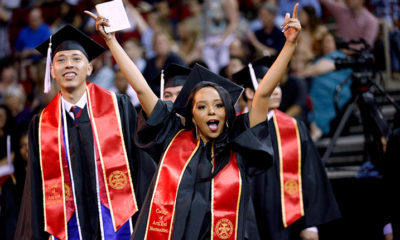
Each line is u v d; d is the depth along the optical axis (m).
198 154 12.88
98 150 14.67
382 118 20.81
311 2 28.64
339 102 25.16
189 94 13.71
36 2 38.12
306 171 18.27
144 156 15.06
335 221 21.98
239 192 12.62
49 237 14.60
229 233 12.48
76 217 14.48
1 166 22.86
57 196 14.52
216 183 12.58
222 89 12.68
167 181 12.73
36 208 14.51
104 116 14.95
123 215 14.57
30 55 34.41
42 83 27.09
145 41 32.41
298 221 18.12
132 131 15.20
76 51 14.71
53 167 14.60
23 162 19.34
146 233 12.55
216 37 31.77
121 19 12.86
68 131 14.73
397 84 27.67
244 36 31.59
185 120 13.27
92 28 30.94
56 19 36.56
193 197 12.53
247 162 12.96
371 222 21.38
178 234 12.26
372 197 21.31
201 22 31.98
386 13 27.55
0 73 34.44
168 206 12.57
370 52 21.45
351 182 21.69
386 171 15.64
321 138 25.55
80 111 14.84
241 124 12.97
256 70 18.12
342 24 26.45
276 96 17.64
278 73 12.31
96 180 14.55
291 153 18.11
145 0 36.69
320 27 26.47
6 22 38.75
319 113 25.42
